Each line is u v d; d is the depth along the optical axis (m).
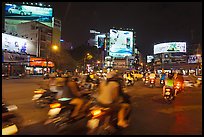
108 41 104.75
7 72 53.25
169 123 8.19
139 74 39.53
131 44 106.38
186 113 10.15
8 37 52.78
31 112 9.73
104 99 6.32
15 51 55.38
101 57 100.44
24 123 7.87
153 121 8.50
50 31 71.75
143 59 154.00
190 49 102.75
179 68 100.81
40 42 66.94
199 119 8.91
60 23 83.75
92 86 14.30
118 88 6.38
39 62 64.56
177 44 107.12
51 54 69.62
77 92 7.32
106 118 6.16
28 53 60.62
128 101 6.88
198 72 74.50
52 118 7.38
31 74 62.12
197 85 26.81
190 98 15.56
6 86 25.39
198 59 80.69
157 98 15.43
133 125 7.85
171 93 13.41
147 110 10.84
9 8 76.75
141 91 20.34
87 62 85.06
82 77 15.29
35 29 67.06
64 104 7.14
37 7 79.19
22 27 69.25
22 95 16.38
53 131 7.02
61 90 7.89
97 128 6.47
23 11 78.12
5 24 76.25
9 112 7.71
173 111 10.59
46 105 10.38
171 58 109.31
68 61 73.50
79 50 86.50
